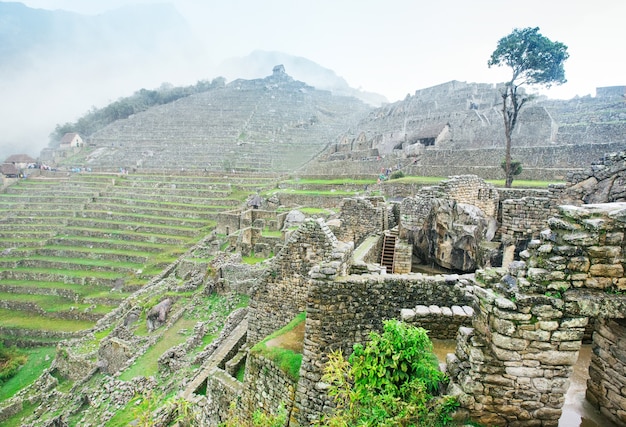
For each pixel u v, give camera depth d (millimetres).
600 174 11852
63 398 26953
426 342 7133
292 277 13328
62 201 68188
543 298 5941
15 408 28172
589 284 5902
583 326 5863
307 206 48281
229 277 32469
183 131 114438
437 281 9703
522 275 6289
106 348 29422
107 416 21109
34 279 47562
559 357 5984
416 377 6746
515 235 14141
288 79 185250
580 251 5910
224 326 25219
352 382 8711
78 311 40719
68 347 33000
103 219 60312
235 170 82125
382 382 6676
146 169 84750
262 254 37281
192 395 16328
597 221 5812
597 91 68250
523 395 6148
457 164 44906
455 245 16266
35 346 37719
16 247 54500
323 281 9656
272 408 10328
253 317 14195
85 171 86500
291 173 74625
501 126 52250
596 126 43969
